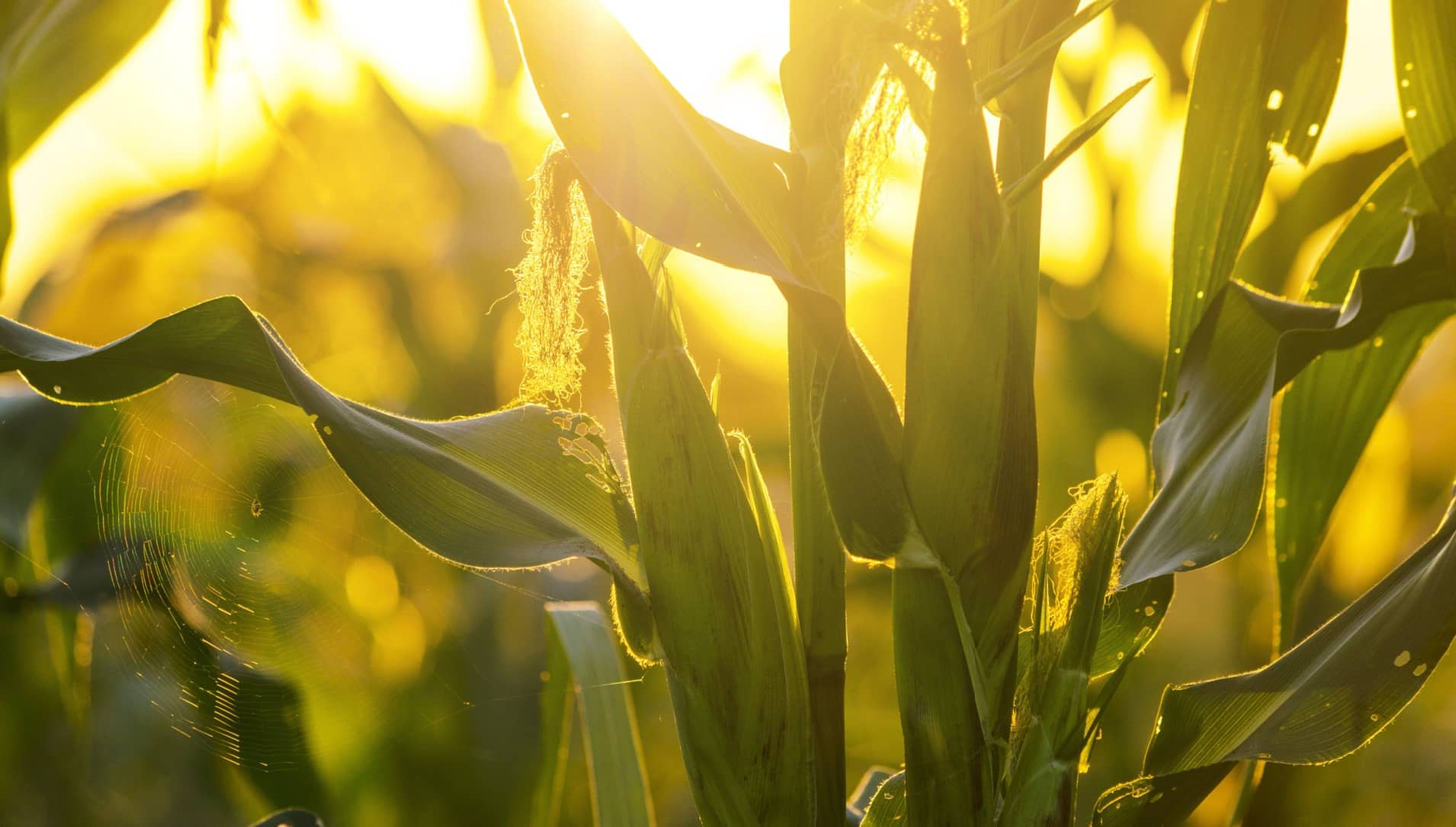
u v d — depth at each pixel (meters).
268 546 1.66
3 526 1.96
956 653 1.40
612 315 1.42
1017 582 1.40
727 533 1.41
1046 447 3.23
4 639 2.46
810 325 1.37
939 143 1.39
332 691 1.66
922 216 1.39
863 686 3.57
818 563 1.43
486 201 3.14
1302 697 1.46
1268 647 2.95
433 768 2.09
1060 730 1.42
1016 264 1.40
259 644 1.64
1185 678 3.19
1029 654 1.52
